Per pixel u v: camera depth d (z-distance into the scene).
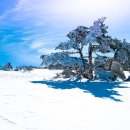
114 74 19.39
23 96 10.19
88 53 19.31
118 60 20.56
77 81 16.61
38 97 10.22
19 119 7.21
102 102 10.43
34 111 8.19
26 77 19.45
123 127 7.54
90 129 7.07
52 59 18.55
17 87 12.16
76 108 9.13
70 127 7.05
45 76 21.20
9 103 8.88
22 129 6.46
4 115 7.44
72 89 12.60
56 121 7.43
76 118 7.94
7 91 10.91
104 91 12.73
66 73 18.92
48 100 9.88
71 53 19.14
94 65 19.55
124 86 14.67
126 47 20.41
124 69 22.42
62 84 13.98
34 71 25.45
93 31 18.47
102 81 17.66
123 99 11.30
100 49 19.27
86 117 8.17
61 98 10.43
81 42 19.27
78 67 19.12
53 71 25.98
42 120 7.36
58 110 8.62
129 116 8.75
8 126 6.55
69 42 18.70
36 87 12.46
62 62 18.69
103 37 19.38
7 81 14.32
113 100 10.98
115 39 20.02
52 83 14.20
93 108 9.38
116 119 8.29
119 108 9.75
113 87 14.09
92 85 14.36
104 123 7.75
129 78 19.61
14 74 21.69
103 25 19.06
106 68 20.08
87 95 11.48
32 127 6.68
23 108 8.41
